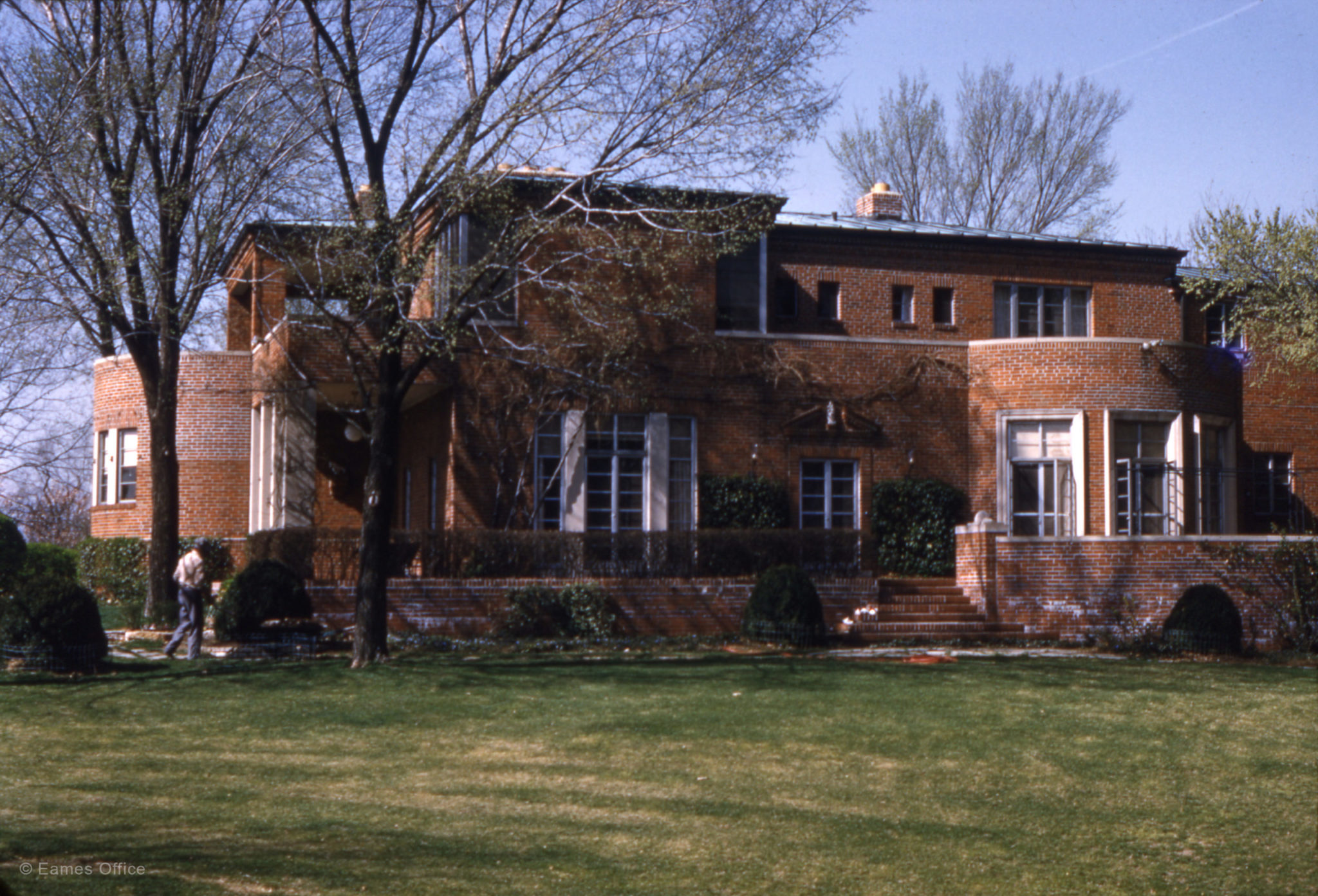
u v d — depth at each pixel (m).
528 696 15.72
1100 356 26.98
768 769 12.27
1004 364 27.44
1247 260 26.27
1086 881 8.88
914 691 16.03
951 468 27.48
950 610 23.41
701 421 26.02
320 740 13.56
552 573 22.62
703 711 14.80
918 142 48.00
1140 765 12.44
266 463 26.14
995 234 31.69
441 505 25.88
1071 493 26.94
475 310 19.67
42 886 7.72
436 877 8.41
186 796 11.05
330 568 22.06
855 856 9.37
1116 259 29.88
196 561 19.06
